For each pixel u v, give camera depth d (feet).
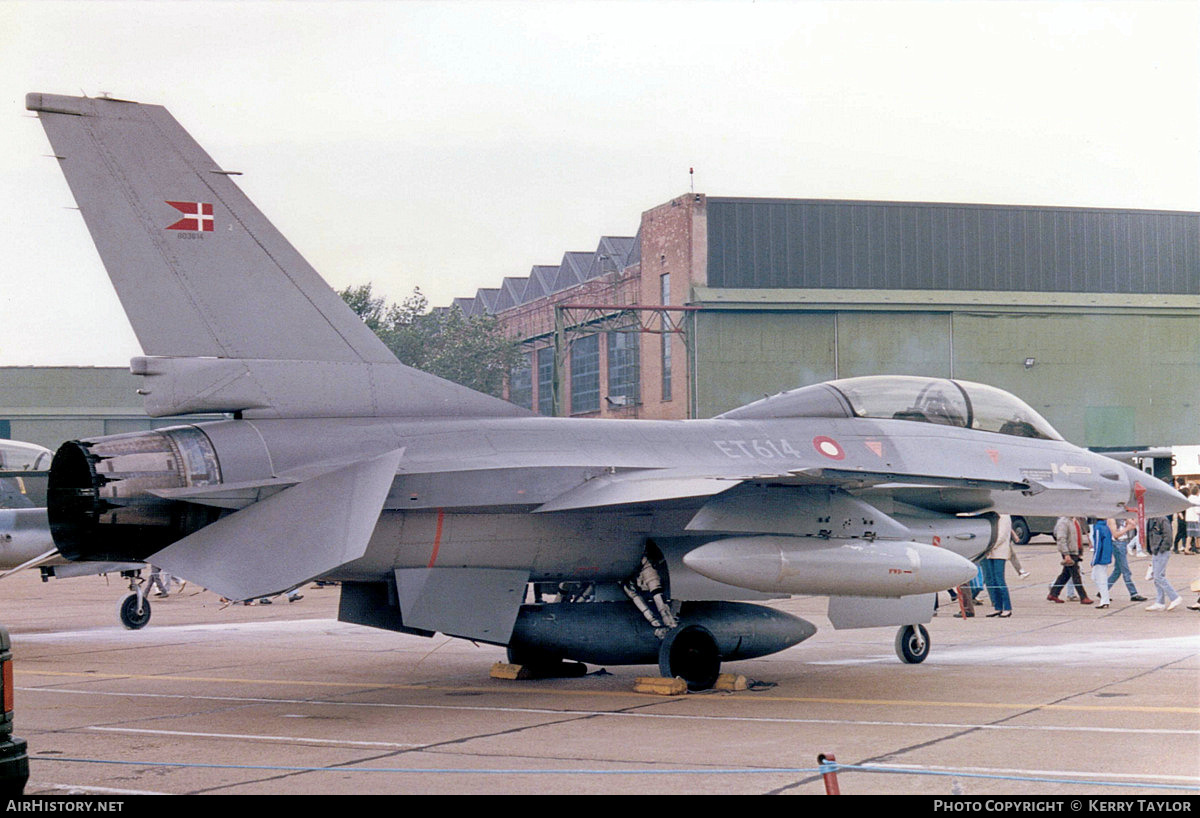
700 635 44.78
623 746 32.86
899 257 205.26
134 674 50.62
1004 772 28.78
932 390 54.80
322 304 43.60
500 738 34.30
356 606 47.01
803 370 199.00
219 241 42.09
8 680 23.82
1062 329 208.64
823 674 48.52
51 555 41.73
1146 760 30.07
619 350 230.89
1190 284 218.38
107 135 41.09
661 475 43.29
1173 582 93.91
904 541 46.26
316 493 37.88
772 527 44.39
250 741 33.96
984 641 59.41
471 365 248.93
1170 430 212.84
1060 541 78.84
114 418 254.06
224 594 34.73
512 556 45.11
